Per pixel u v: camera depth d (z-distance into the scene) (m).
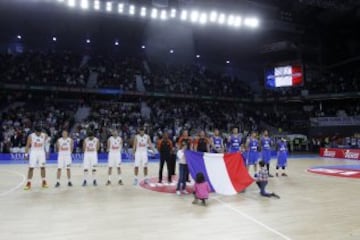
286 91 28.59
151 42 28.56
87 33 25.97
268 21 19.67
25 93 23.98
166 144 9.68
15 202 6.82
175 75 29.69
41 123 20.27
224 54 30.28
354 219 5.64
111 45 29.52
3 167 13.80
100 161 17.19
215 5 14.13
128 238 4.59
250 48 28.03
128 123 22.53
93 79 26.31
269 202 7.03
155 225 5.24
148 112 25.59
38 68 24.59
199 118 26.25
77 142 17.94
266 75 27.62
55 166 14.27
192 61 32.38
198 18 12.93
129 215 5.86
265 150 10.95
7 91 23.48
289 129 28.02
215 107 28.84
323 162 17.14
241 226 5.20
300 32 23.27
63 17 21.91
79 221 5.43
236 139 10.79
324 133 26.84
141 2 12.16
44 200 7.05
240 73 33.00
